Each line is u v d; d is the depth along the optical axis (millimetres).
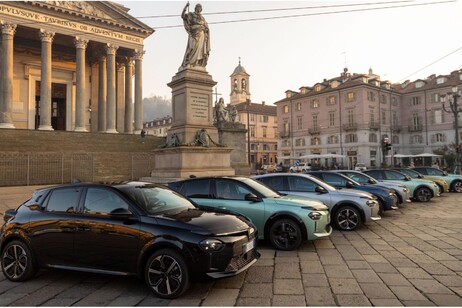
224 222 5250
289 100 71938
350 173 13852
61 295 4918
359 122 59656
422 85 65312
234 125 30281
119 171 29375
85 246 5309
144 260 4984
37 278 5734
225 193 7992
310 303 4449
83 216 5457
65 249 5434
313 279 5398
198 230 4852
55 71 43500
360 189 11477
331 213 9422
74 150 31156
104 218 5312
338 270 5855
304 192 9664
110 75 39656
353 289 4934
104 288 5184
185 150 13031
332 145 63844
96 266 5254
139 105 42719
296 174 10125
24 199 16578
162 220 5055
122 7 44250
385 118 63219
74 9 37438
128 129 43938
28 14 34281
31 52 40875
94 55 44219
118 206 5383
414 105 64938
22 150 28422
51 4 35188
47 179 26016
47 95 34750
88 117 44844
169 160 13695
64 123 44875
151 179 13586
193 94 14109
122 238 5086
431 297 4605
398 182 14938
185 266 4691
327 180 11805
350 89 61125
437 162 52812
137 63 42531
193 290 4992
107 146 33562
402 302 4445
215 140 14375
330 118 64375
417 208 13672
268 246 7691
